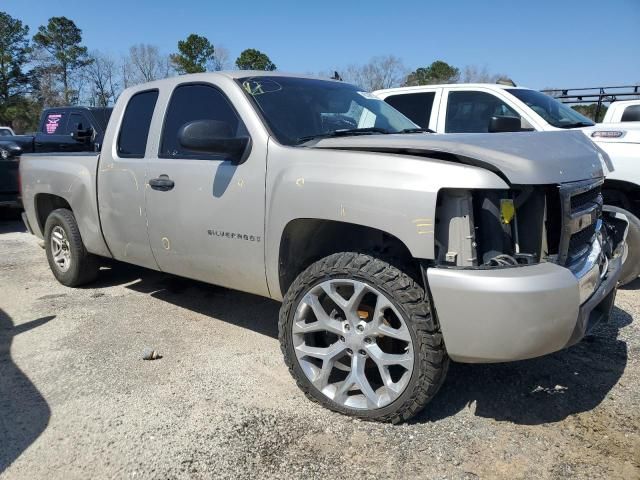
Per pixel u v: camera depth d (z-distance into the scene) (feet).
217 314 15.28
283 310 10.20
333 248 10.88
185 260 12.65
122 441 9.20
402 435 9.20
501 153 8.47
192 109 12.58
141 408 10.22
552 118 19.67
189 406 10.27
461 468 8.36
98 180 14.93
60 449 9.02
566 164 9.01
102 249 15.60
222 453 8.83
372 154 9.26
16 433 9.50
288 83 12.63
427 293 8.73
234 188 11.06
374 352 9.30
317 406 10.15
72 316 15.24
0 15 178.40
